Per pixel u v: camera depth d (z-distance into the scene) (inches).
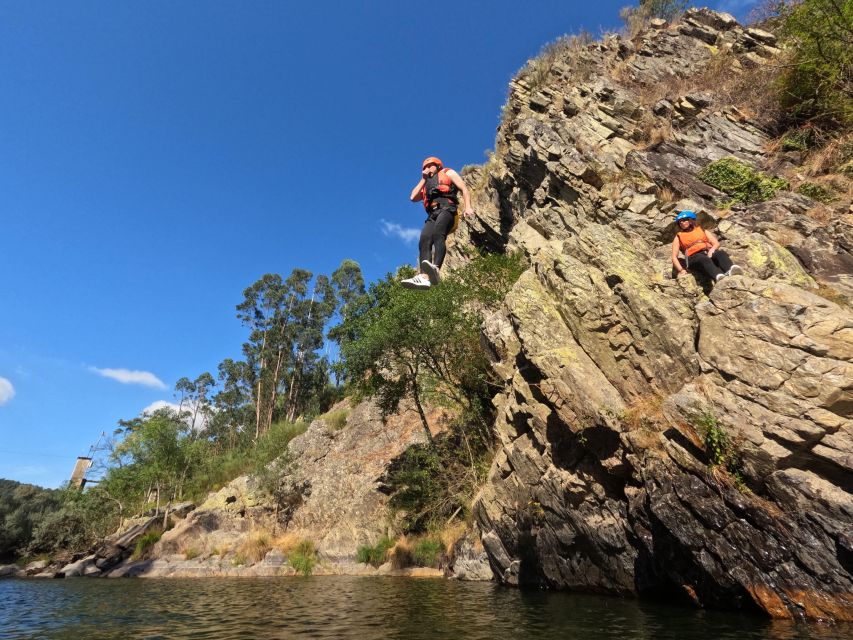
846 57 461.4
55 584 751.1
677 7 849.5
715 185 469.4
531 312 390.9
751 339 272.5
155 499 1380.4
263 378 2057.1
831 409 240.7
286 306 2276.1
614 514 336.8
